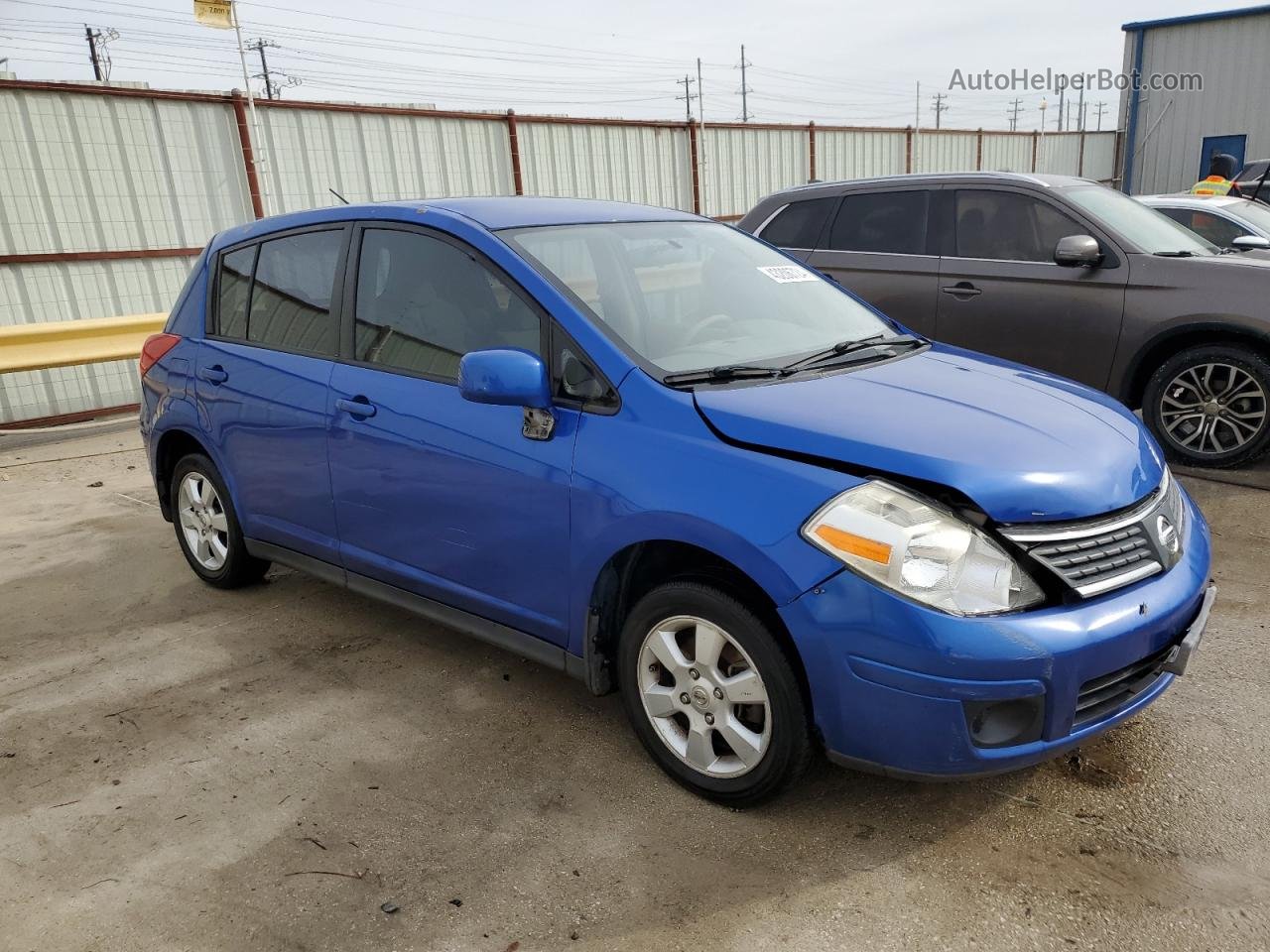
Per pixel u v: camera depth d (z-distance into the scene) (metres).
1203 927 2.25
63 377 9.56
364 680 3.65
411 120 12.76
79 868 2.61
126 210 10.29
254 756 3.15
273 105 11.41
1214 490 5.45
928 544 2.32
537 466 2.93
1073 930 2.25
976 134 22.62
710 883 2.46
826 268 7.07
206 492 4.48
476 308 3.21
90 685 3.70
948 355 3.45
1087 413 2.89
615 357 2.86
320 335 3.73
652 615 2.79
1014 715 2.36
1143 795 2.76
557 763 3.04
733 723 2.67
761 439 2.57
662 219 3.79
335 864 2.59
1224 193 10.31
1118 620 2.40
